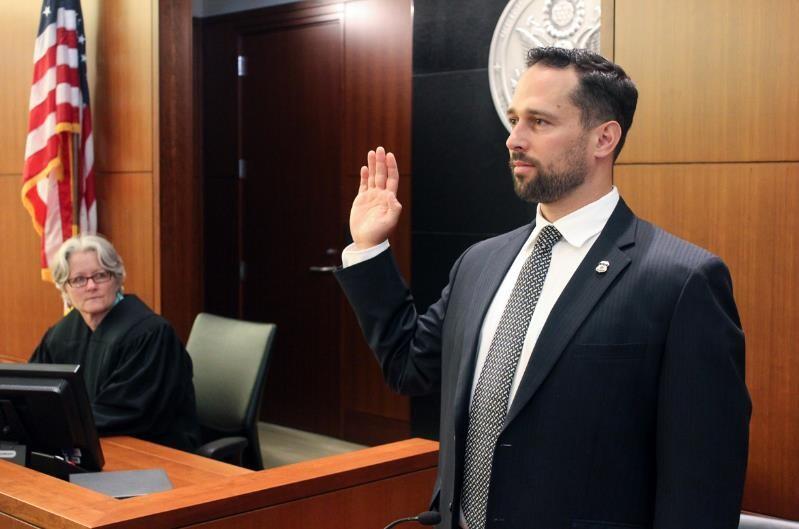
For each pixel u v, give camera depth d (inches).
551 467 51.6
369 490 83.8
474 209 152.1
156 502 71.8
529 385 52.3
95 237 120.3
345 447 201.8
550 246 55.9
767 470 102.7
